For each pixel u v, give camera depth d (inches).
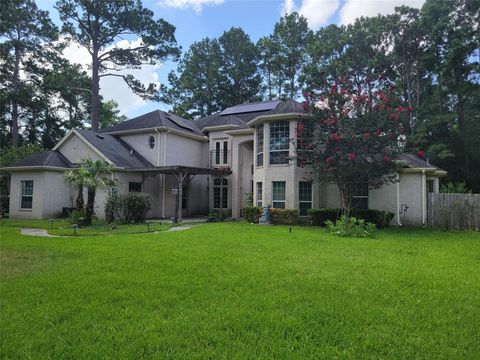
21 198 753.6
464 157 1101.7
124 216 629.3
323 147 542.6
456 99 1146.7
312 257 291.4
